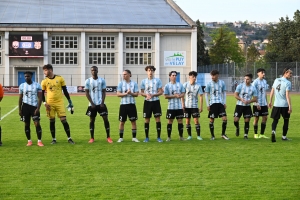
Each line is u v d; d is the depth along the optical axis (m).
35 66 60.97
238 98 15.98
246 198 8.41
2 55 60.34
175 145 14.48
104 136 16.86
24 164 11.37
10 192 8.80
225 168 10.86
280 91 15.17
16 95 50.81
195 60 62.25
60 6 66.19
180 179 9.78
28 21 60.25
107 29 60.53
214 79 15.87
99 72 61.94
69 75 61.50
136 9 67.19
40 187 9.16
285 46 85.00
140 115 25.77
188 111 15.85
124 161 11.73
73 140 15.75
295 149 13.62
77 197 8.46
